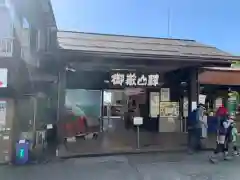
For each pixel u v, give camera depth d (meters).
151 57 8.84
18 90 8.20
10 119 7.95
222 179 6.69
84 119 12.45
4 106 7.93
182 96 13.53
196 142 9.92
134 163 8.10
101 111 13.04
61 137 9.29
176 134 13.01
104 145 10.46
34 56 8.78
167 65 10.33
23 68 8.35
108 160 8.44
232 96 14.52
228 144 8.97
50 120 9.77
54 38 8.27
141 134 13.01
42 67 9.61
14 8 7.57
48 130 9.26
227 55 9.99
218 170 7.45
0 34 7.70
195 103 11.00
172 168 7.61
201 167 7.74
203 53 9.95
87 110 12.73
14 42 7.81
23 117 8.55
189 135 10.09
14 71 7.92
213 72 13.40
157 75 10.48
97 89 12.84
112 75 10.21
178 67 10.85
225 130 8.97
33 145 8.51
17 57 7.82
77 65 10.42
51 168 7.48
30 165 7.76
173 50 10.15
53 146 9.20
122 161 8.33
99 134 12.71
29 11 7.57
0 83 7.71
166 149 9.90
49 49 8.38
